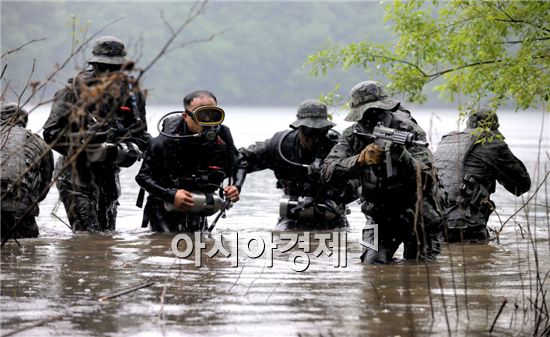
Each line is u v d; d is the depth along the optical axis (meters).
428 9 31.78
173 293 19.89
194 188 29.03
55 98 27.78
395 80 32.47
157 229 30.17
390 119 23.61
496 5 30.00
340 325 17.23
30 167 19.94
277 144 31.17
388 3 32.34
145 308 18.45
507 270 23.28
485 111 30.00
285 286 20.77
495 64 29.11
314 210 31.06
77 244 26.94
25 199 27.22
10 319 17.56
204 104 28.47
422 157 23.27
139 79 17.41
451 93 31.59
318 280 21.56
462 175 29.06
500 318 17.95
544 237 29.95
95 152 27.81
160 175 29.11
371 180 23.55
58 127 27.67
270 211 37.84
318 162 30.47
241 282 21.20
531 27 29.36
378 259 24.11
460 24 31.17
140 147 29.22
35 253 25.16
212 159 29.00
